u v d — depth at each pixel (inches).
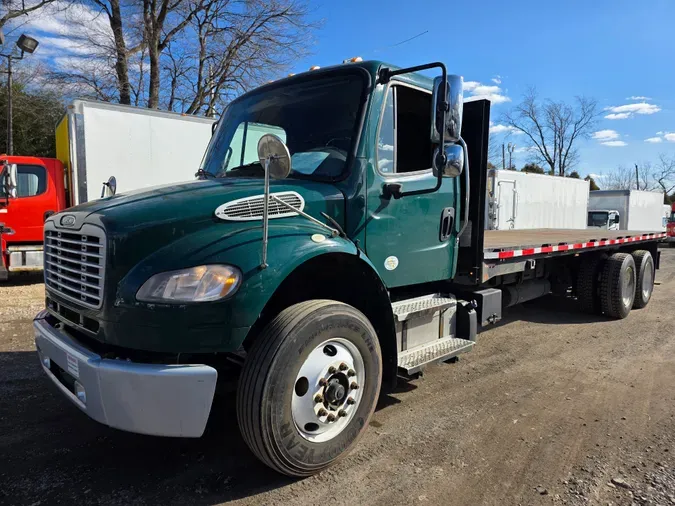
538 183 832.3
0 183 374.6
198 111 829.2
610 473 118.4
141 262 100.1
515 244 231.5
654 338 246.7
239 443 132.2
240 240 104.1
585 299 294.2
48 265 131.3
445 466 121.3
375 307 134.4
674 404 161.0
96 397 100.3
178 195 115.7
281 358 104.3
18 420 145.6
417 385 178.1
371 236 136.6
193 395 96.9
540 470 119.6
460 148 130.3
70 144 366.3
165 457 124.7
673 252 978.1
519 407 158.2
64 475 116.1
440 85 125.4
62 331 119.1
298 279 128.8
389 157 142.2
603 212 1046.4
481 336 249.4
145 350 99.8
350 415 121.0
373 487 111.9
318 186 128.6
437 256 160.4
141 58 768.9
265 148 101.3
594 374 191.2
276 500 106.7
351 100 138.3
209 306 97.3
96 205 119.3
